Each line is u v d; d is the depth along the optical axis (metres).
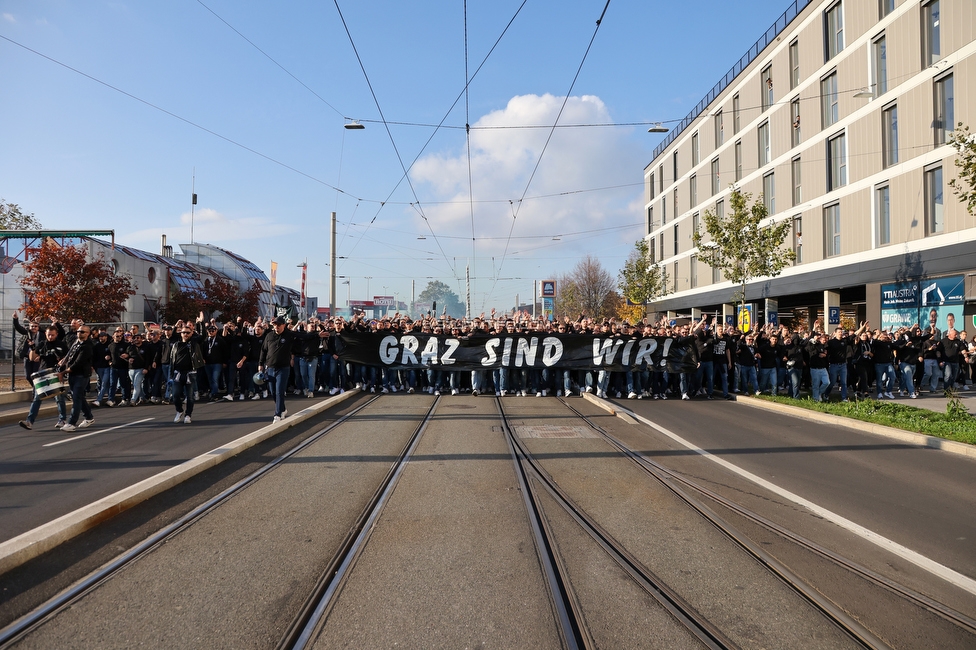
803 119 27.89
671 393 15.54
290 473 6.82
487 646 3.19
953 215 19.48
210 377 13.66
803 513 5.50
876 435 9.61
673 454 8.02
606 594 3.82
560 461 7.55
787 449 8.43
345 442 8.65
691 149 42.47
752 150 33.19
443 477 6.69
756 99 32.62
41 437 8.99
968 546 4.71
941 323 19.92
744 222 21.95
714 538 4.85
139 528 4.96
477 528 5.03
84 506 5.41
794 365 14.23
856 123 24.06
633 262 46.69
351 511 5.46
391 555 4.43
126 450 7.96
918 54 20.77
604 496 6.02
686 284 43.38
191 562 4.28
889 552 4.58
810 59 27.33
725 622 3.47
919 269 20.77
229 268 48.06
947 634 3.36
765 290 31.05
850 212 24.50
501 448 8.28
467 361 14.92
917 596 3.81
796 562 4.36
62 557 4.33
